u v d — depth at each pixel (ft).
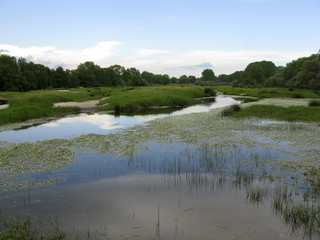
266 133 55.52
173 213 22.61
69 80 343.05
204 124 68.08
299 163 35.83
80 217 22.21
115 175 32.37
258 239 18.67
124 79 495.41
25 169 34.60
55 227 20.62
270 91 199.82
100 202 24.99
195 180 30.37
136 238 19.07
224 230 19.85
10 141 51.29
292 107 91.45
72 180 30.78
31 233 19.65
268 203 24.20
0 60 286.46
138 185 29.07
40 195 26.71
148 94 151.43
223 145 46.39
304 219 20.83
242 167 34.78
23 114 83.25
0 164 36.42
